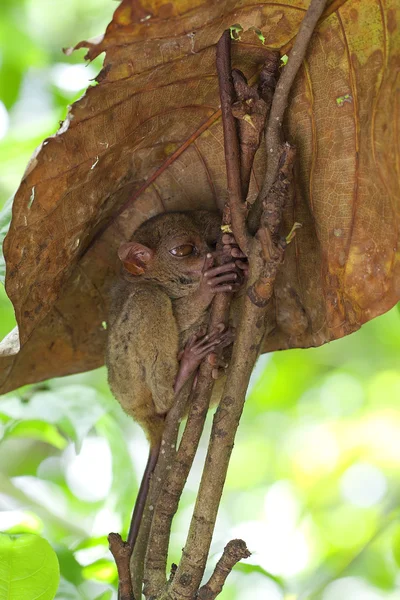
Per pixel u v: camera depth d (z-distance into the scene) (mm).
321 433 8867
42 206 3186
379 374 9312
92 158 3195
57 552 4512
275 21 3100
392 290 3123
